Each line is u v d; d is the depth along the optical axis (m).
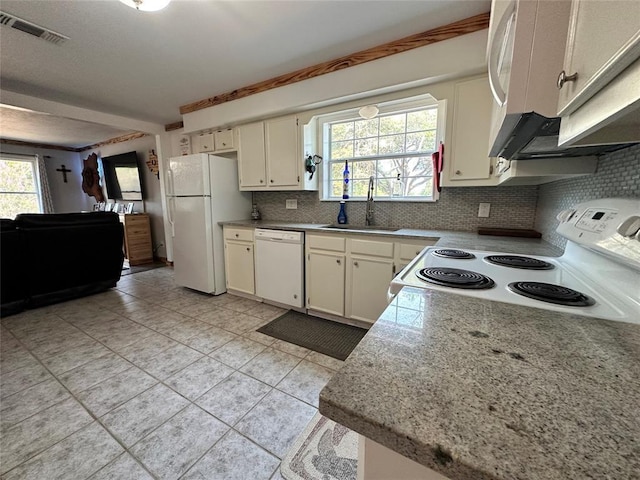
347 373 0.46
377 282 2.29
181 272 3.48
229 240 3.27
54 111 3.37
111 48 2.21
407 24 1.93
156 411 1.51
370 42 2.15
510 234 2.02
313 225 2.92
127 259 5.27
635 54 0.36
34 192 5.96
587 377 0.44
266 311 2.86
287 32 2.01
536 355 0.50
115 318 2.70
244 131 3.22
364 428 0.37
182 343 2.22
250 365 1.93
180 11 1.78
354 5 1.74
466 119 2.03
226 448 1.30
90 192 6.35
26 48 2.20
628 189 0.89
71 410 1.52
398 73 2.14
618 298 0.77
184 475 1.17
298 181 2.92
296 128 2.85
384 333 0.59
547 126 0.78
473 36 1.87
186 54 2.31
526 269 1.11
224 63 2.47
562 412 0.36
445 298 0.80
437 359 0.49
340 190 3.06
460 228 2.40
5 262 2.67
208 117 3.36
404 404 0.39
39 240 2.86
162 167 4.48
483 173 2.01
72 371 1.86
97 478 1.15
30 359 2.00
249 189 3.28
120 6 1.73
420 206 2.56
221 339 2.28
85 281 3.30
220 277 3.38
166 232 4.75
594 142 0.64
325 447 1.31
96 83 2.87
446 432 0.34
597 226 0.89
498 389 0.41
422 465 0.36
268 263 2.90
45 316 2.74
